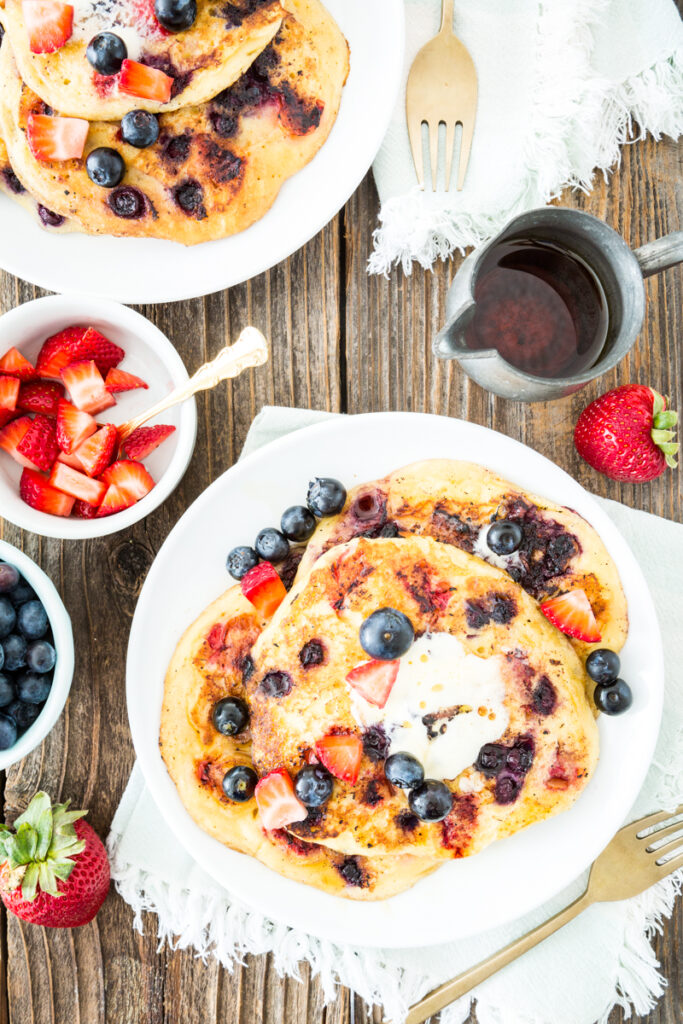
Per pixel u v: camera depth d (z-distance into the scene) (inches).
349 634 23.0
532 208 24.6
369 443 24.3
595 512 23.8
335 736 22.6
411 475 24.3
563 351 24.6
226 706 23.5
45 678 24.1
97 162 23.5
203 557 24.3
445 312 25.8
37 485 24.3
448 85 25.1
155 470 25.0
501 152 25.3
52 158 23.6
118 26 23.1
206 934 25.3
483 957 24.8
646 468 24.9
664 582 25.3
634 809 25.0
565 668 23.2
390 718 22.7
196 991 25.2
